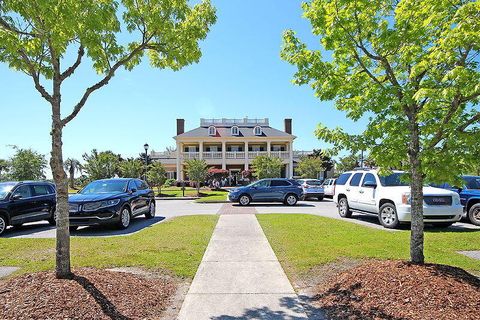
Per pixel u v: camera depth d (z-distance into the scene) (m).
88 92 4.79
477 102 4.72
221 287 5.01
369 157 5.43
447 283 4.21
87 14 4.11
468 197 11.41
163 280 5.33
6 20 4.26
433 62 4.13
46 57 4.64
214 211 17.02
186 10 5.32
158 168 32.94
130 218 11.74
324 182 28.47
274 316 4.01
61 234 4.54
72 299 3.95
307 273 5.66
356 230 9.54
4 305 3.78
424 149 4.73
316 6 4.93
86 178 38.00
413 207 5.04
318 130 5.45
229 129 52.66
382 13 5.07
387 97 4.79
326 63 5.21
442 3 4.20
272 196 20.31
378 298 4.16
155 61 6.05
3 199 10.69
